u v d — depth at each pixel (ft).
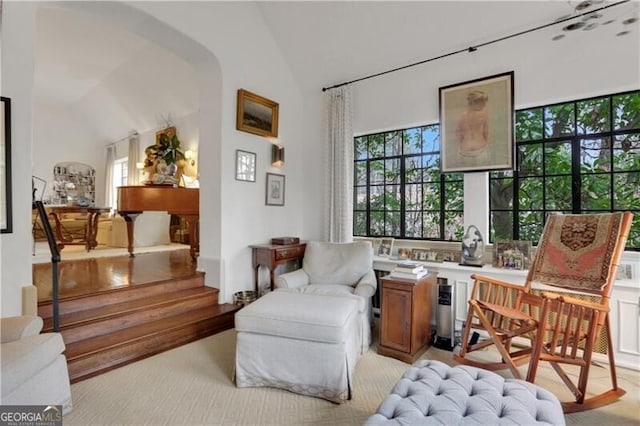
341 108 13.25
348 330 7.22
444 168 11.19
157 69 17.74
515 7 9.44
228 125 11.78
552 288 8.63
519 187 10.44
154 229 20.51
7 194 7.31
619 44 8.54
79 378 7.36
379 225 13.28
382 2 10.78
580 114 9.57
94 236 18.15
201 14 10.87
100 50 16.89
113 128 25.91
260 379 7.17
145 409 6.37
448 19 10.41
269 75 13.34
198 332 9.98
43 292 9.37
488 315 9.02
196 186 19.16
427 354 9.04
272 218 13.61
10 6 7.44
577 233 7.90
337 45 12.60
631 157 8.86
